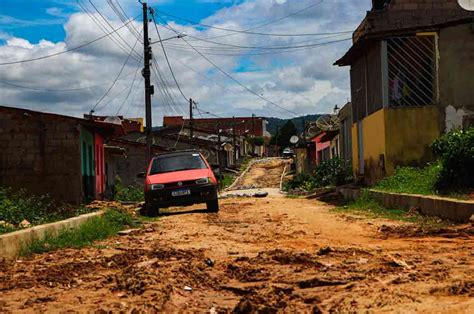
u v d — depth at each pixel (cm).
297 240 1081
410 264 732
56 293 657
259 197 3012
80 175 2259
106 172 3519
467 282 585
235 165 7831
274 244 1031
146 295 619
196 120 11681
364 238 1081
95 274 773
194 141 6278
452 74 2019
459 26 2011
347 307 519
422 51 2066
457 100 2016
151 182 1830
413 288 580
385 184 1956
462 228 1095
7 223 1281
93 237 1205
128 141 4566
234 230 1283
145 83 3136
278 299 572
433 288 569
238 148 9838
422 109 2027
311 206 2103
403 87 2097
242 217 1653
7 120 2258
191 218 1653
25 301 615
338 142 3978
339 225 1347
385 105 2042
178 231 1305
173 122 10706
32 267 846
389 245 945
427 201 1430
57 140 2264
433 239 1004
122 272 765
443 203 1320
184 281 690
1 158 2259
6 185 2252
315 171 3712
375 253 847
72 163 2259
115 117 3794
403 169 1984
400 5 2664
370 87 2280
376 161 2166
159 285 660
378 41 2106
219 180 5256
